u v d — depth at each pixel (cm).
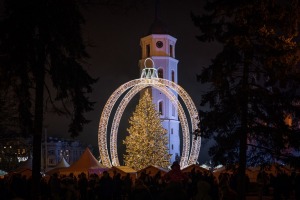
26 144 2978
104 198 2111
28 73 1716
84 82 1803
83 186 2406
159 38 9619
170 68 9638
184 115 6331
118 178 2325
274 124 1889
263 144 1922
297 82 1862
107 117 5272
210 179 2203
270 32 1842
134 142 6700
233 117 1923
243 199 1842
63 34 1711
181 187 758
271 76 1862
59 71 1733
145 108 6869
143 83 5722
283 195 2645
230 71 1866
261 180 2448
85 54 1802
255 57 1870
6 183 2106
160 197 753
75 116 1811
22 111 1744
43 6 1634
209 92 1966
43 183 2412
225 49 1878
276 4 1831
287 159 1912
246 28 1831
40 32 1669
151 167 3772
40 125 1677
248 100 1880
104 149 5184
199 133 2028
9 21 1647
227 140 1897
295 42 1844
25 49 1656
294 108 1856
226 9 1862
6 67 1672
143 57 9800
